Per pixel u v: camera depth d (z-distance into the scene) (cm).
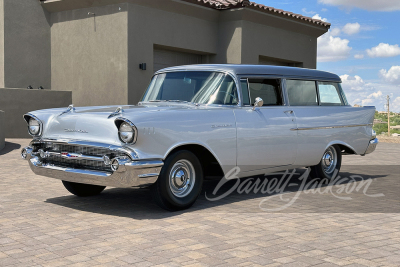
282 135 623
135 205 552
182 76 624
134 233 429
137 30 1273
